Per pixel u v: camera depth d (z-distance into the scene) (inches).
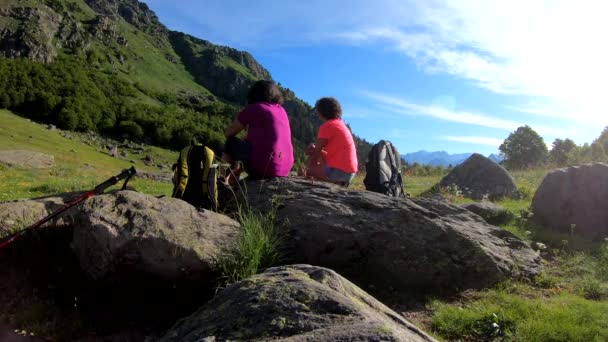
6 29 6796.3
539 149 2116.1
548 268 260.8
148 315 197.9
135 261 195.9
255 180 282.8
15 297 209.6
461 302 217.2
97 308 201.2
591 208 343.3
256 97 297.1
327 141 321.1
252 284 128.8
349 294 130.0
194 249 197.0
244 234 208.8
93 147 4751.5
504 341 175.9
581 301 211.5
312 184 273.6
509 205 434.3
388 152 339.6
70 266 227.9
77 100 5708.7
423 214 250.8
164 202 219.8
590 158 904.9
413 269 231.9
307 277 132.8
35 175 868.6
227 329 110.8
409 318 200.1
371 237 236.7
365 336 95.5
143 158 5191.9
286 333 104.5
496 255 244.7
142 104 7298.2
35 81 5733.3
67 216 251.8
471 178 558.3
